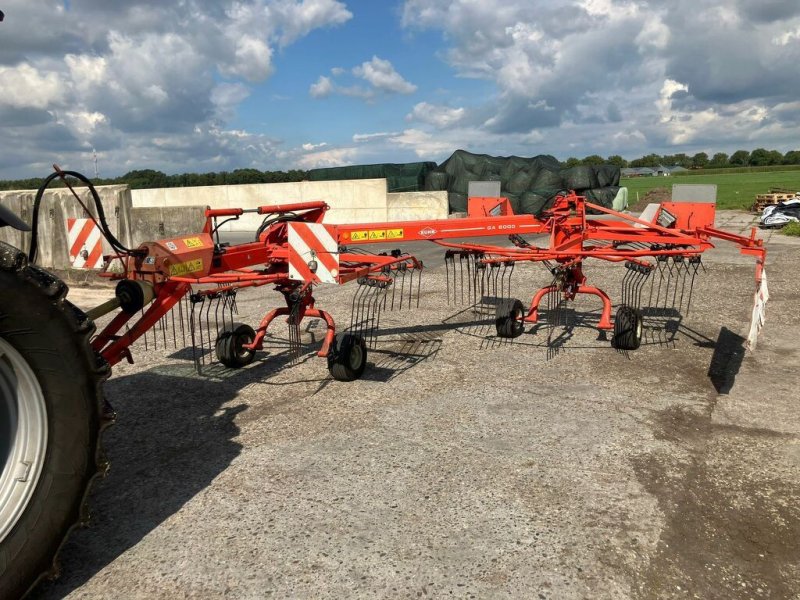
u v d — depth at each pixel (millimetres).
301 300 5113
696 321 7367
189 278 4387
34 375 2389
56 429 2455
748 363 5660
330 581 2582
